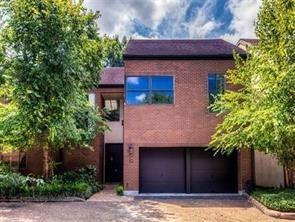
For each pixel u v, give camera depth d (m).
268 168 21.36
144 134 19.86
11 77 16.81
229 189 20.66
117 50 22.03
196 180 20.61
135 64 20.03
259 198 16.05
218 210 15.26
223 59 20.11
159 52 20.33
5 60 17.03
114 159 26.67
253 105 16.12
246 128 16.33
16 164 23.53
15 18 16.86
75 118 19.45
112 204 16.47
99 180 24.03
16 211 14.60
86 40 18.61
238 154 20.14
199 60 20.16
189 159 20.52
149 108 19.97
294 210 14.04
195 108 20.02
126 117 19.92
